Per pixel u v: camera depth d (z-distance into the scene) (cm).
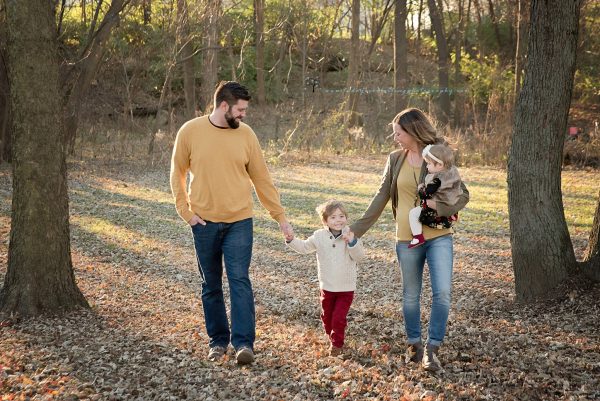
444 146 438
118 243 980
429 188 435
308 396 403
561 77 612
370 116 3225
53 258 594
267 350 502
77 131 2466
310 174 1897
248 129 471
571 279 615
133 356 480
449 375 438
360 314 638
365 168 2048
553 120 617
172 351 494
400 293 726
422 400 389
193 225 463
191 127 459
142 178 1742
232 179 456
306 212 1266
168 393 405
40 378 425
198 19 2264
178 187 461
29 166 577
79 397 394
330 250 494
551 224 623
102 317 594
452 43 4084
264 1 3431
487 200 1412
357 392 408
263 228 1125
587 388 409
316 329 582
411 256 459
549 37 609
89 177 1708
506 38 4000
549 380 425
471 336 539
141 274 814
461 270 823
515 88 2403
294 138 2506
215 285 478
